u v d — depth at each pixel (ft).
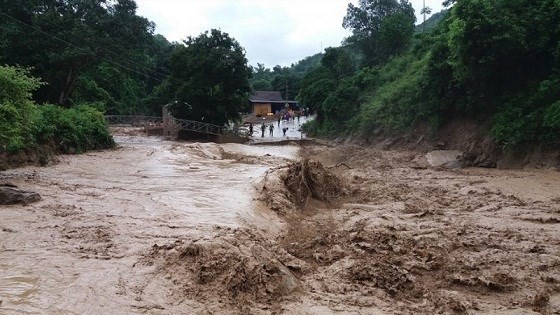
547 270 25.82
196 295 20.29
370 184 58.95
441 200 48.24
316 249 29.40
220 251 23.12
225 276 21.36
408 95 108.27
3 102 47.24
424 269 26.05
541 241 31.60
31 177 51.98
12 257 24.32
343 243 30.81
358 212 43.19
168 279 21.65
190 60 140.97
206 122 146.00
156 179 53.78
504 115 74.95
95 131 91.09
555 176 59.72
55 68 116.88
